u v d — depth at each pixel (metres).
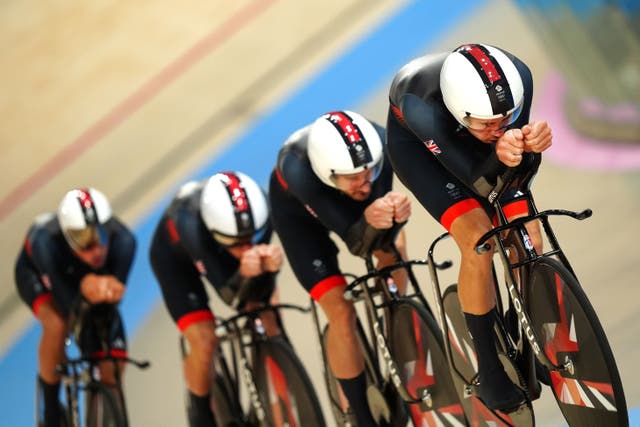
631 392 14.73
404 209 12.47
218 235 15.20
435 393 13.55
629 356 16.14
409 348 13.84
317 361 22.38
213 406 17.17
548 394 17.05
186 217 16.14
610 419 10.73
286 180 14.15
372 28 40.22
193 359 16.67
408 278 15.06
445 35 37.66
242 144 36.59
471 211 11.66
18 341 30.08
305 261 14.64
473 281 11.60
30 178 39.91
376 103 35.34
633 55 26.67
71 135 41.53
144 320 28.19
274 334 16.78
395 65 37.25
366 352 14.40
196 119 39.66
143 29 46.62
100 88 43.78
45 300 19.80
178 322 16.70
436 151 11.62
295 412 15.62
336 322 14.34
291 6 44.62
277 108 37.94
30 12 49.12
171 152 38.06
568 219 24.66
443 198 11.90
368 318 14.16
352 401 14.57
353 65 38.34
